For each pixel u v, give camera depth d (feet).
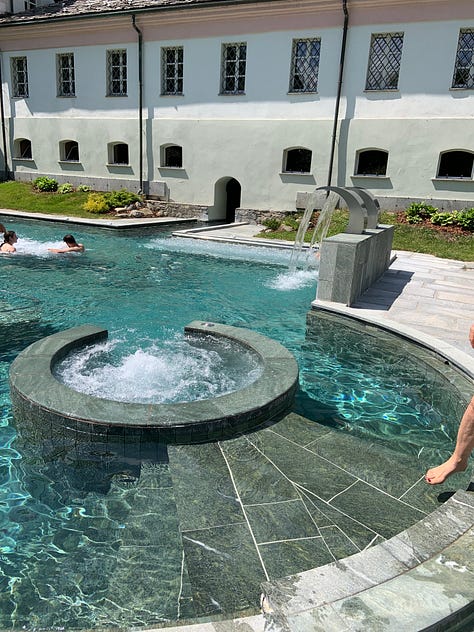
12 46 73.51
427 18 50.57
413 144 53.83
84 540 9.75
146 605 8.29
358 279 26.84
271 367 16.53
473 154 52.95
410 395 17.17
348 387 17.74
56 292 29.71
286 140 59.47
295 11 55.31
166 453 12.47
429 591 7.38
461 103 51.47
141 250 43.68
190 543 9.42
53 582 8.82
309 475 11.69
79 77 70.13
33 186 74.59
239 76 61.57
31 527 10.10
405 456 13.03
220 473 11.59
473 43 50.24
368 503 10.75
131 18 63.16
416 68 52.31
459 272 36.06
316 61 56.90
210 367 17.88
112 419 12.53
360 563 7.97
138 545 9.59
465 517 9.21
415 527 8.89
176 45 62.80
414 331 21.76
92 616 8.15
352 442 13.43
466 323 23.25
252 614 7.93
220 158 63.62
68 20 66.49
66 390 14.03
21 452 12.77
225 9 57.98
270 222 55.57
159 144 66.95
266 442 13.01
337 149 57.31
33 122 75.31
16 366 15.67
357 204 27.81
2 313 25.45
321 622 6.81
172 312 26.40
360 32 53.52
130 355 18.97
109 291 30.27
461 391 16.46
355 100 55.57
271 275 35.83
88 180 72.74
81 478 11.66
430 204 54.13
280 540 9.50
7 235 40.47
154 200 68.59
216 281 33.65
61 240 46.68
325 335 23.18
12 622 8.06
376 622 6.81
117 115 68.95
